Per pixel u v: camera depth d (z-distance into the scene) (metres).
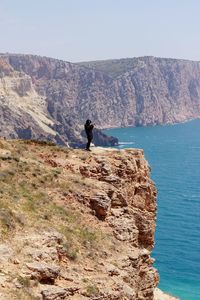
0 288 25.05
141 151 52.44
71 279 29.36
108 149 51.94
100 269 32.16
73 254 31.91
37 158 46.12
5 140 49.34
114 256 35.28
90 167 45.25
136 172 49.22
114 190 43.38
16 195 35.84
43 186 39.78
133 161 49.56
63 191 39.91
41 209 35.75
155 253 118.44
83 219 38.44
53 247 30.45
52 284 28.16
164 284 98.00
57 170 43.56
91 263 32.53
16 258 27.88
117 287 30.91
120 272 33.22
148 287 40.19
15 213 32.44
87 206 40.09
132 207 47.22
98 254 34.31
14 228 30.78
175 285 97.50
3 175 38.47
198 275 103.12
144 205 48.91
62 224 35.25
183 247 123.25
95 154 48.88
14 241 29.42
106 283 30.73
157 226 144.38
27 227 31.64
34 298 25.64
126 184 47.03
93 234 36.53
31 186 38.81
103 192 41.50
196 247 123.12
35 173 41.09
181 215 158.12
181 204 174.50
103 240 36.75
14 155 44.44
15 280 26.02
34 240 30.14
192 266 108.75
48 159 46.19
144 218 47.09
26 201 35.72
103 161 46.62
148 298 40.34
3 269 26.53
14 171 40.09
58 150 48.84
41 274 27.61
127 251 37.41
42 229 32.09
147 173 51.75
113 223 40.53
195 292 93.81
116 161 47.94
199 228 141.50
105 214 40.19
